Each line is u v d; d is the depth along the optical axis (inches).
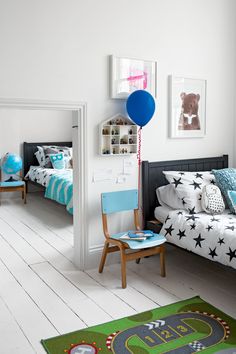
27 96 122.6
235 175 146.6
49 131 296.5
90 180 138.9
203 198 139.7
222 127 173.9
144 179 150.0
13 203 261.4
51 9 124.2
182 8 153.8
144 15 143.8
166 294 120.9
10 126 274.5
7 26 117.3
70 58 129.3
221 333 98.0
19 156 282.7
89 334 97.5
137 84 144.3
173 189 146.2
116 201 139.1
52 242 175.0
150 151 152.4
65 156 279.3
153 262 150.1
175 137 157.2
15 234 188.2
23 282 130.3
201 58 161.8
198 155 167.3
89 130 136.4
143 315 107.1
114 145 141.8
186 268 143.6
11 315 107.5
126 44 140.6
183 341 94.6
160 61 150.0
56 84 127.5
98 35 134.2
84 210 138.6
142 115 134.6
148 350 90.9
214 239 120.0
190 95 160.1
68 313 108.7
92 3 131.8
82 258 140.8
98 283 129.6
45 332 98.6
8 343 93.7
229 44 170.6
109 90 138.7
